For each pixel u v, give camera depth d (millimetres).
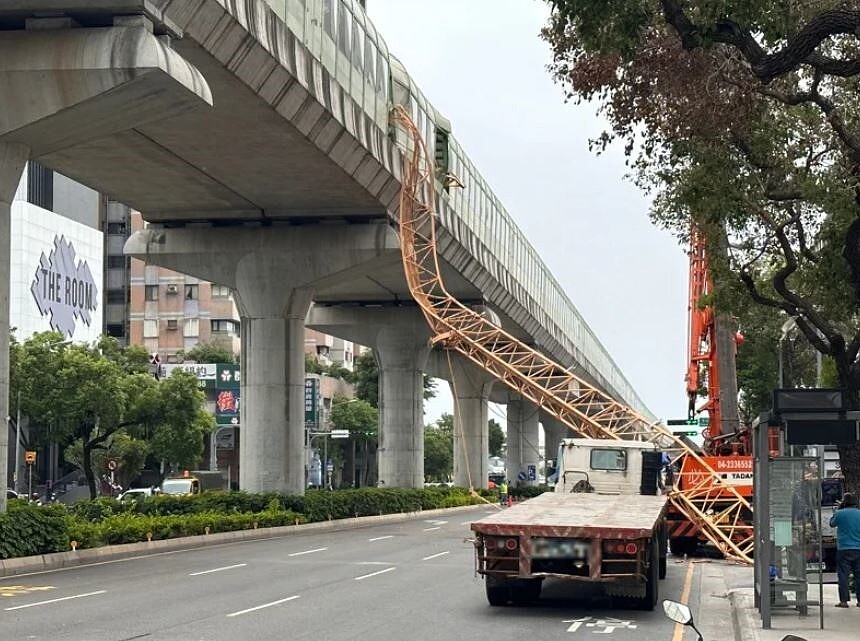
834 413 16109
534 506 21109
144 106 26312
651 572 18969
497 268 67312
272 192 44000
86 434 65062
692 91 22734
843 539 19125
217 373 96188
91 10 25203
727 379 39781
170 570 26844
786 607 17734
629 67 23062
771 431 32688
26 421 69312
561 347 95500
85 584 23297
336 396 121812
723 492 32000
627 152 24297
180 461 68750
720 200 23922
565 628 16828
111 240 112250
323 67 34688
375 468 126062
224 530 39344
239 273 48562
